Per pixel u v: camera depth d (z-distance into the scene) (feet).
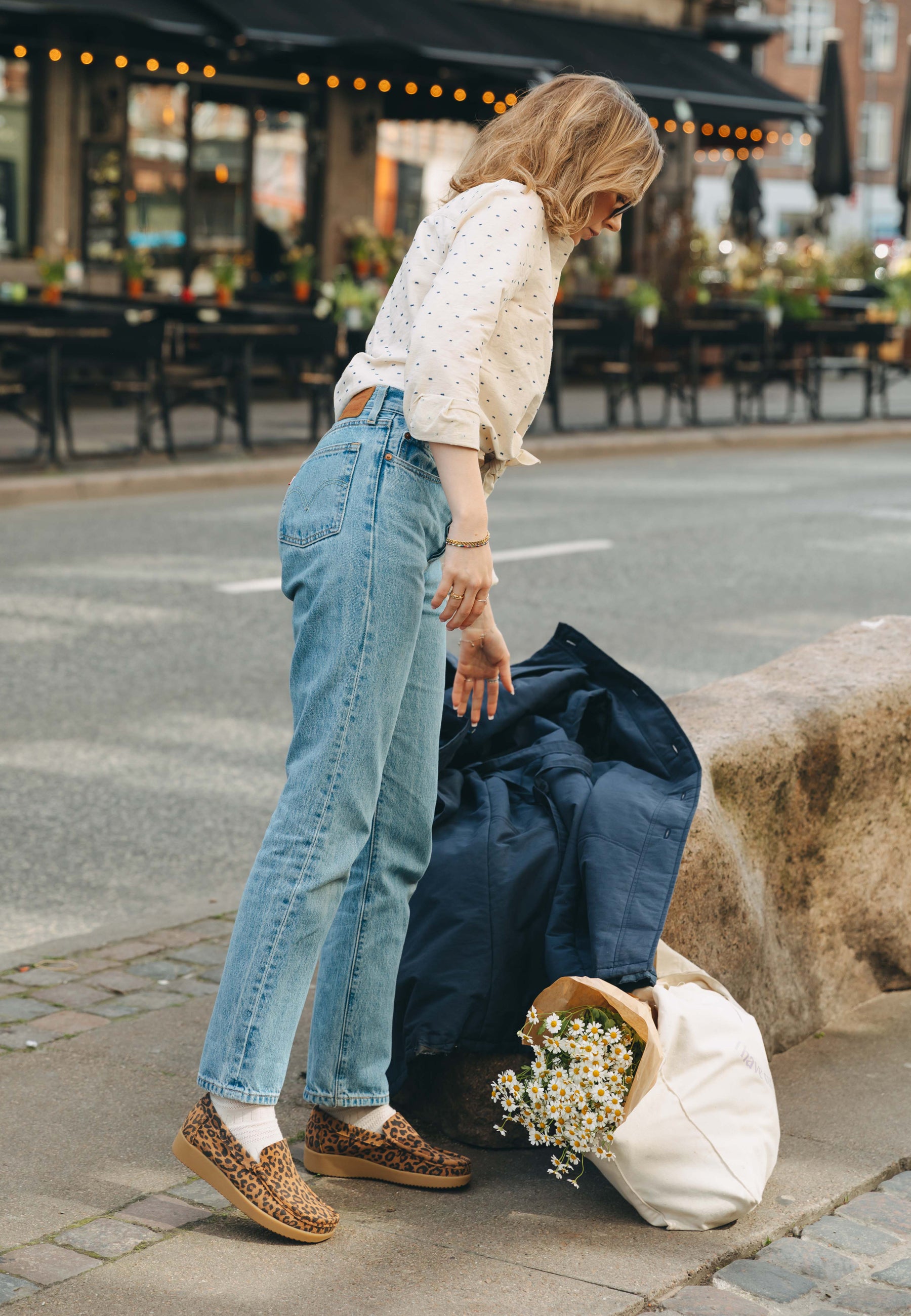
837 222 186.39
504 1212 8.54
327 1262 7.90
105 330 39.86
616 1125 8.36
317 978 8.86
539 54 60.80
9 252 53.72
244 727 19.24
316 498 8.04
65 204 54.24
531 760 10.15
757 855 10.61
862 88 187.21
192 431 47.91
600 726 10.36
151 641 23.39
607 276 63.00
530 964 9.24
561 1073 8.40
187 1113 9.52
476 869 9.29
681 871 9.60
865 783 11.33
